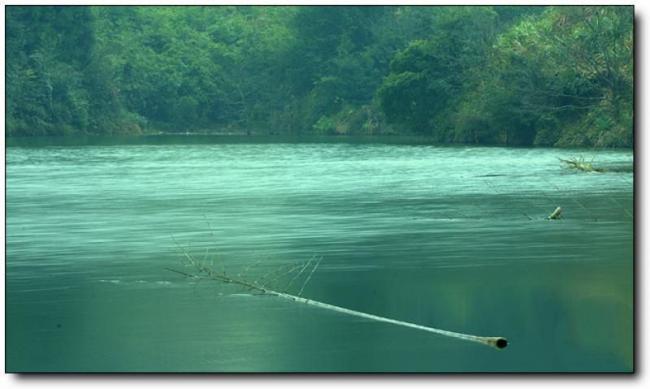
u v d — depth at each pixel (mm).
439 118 115000
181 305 22656
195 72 176875
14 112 141000
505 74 100500
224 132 176000
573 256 28062
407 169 64938
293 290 23984
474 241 30984
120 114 158625
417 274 25672
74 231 34219
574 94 94438
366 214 38344
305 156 84000
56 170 67000
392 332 20203
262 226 35000
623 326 20422
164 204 43125
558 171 60594
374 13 163625
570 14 97438
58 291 24109
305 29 167250
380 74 157000
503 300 22688
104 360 18547
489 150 90000
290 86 170500
